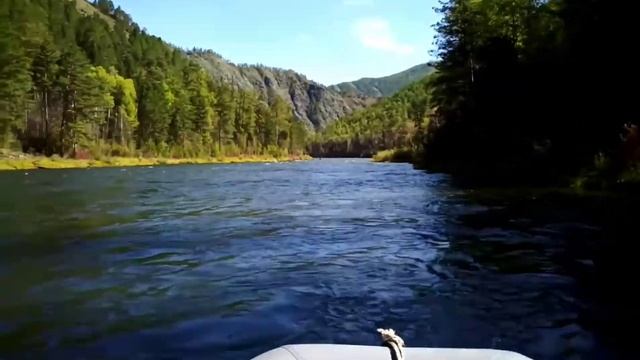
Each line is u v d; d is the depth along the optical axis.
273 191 25.02
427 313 5.96
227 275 7.84
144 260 8.93
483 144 34.34
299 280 7.52
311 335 5.32
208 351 4.92
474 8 39.66
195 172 52.25
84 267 8.41
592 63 22.48
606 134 21.94
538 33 30.38
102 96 83.38
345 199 20.02
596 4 21.81
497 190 21.03
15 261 8.87
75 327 5.59
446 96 45.88
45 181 34.50
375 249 9.77
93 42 113.50
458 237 10.82
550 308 6.06
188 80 124.06
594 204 15.35
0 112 62.62
